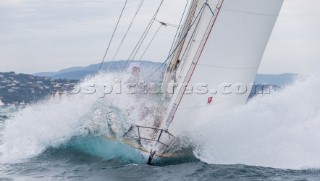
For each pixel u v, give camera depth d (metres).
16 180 41.56
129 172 42.94
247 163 46.88
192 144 47.25
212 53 48.72
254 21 50.53
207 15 50.03
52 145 53.06
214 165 45.56
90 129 52.09
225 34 49.25
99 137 50.72
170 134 46.19
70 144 52.75
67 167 45.81
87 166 45.78
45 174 43.44
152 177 41.25
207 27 48.88
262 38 51.56
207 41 48.44
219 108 49.56
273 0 51.09
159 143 45.66
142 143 46.53
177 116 46.62
